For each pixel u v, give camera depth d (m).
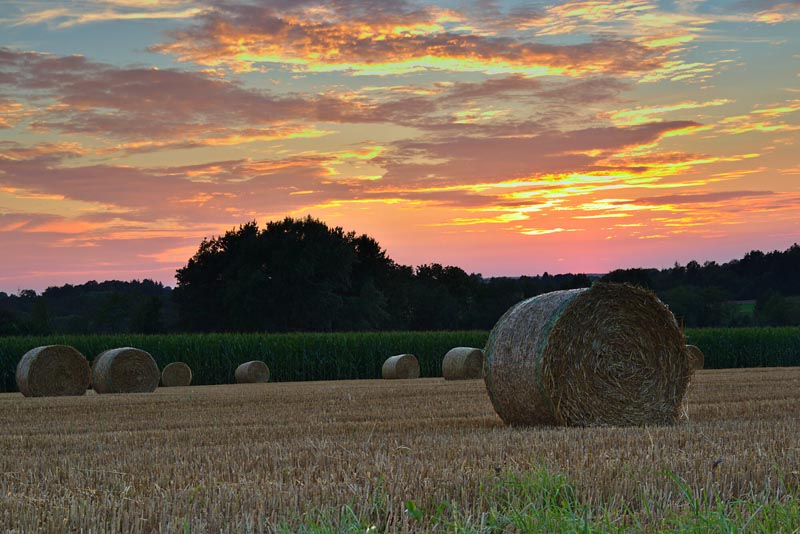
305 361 36.66
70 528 5.66
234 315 63.28
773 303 68.31
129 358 23.67
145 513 6.01
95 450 10.18
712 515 5.34
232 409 16.00
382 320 68.69
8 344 31.61
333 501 6.20
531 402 12.27
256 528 5.55
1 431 12.73
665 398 12.84
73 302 82.69
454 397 18.14
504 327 12.79
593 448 8.80
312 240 66.56
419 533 5.29
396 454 8.53
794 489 6.61
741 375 25.33
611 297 12.55
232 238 68.12
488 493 6.29
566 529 5.16
